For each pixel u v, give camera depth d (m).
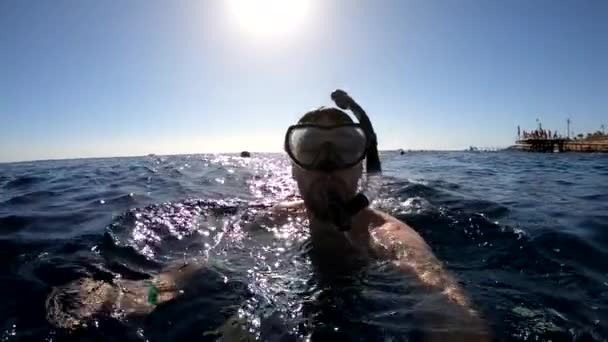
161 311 0.66
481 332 0.57
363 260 0.79
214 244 0.97
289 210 1.12
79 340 0.60
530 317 0.62
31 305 0.71
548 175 3.05
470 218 1.16
